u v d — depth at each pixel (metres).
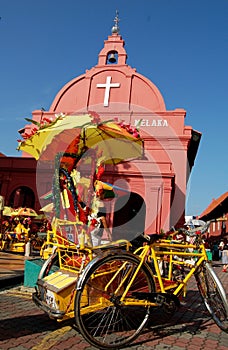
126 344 3.24
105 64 21.97
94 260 3.19
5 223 12.90
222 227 29.98
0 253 11.38
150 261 4.03
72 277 3.43
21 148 5.03
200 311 5.03
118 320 3.57
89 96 21.23
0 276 6.12
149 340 3.48
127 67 21.38
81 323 3.05
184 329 3.96
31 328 3.60
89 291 3.27
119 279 3.48
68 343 3.22
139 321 3.58
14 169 18.41
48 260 4.13
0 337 3.25
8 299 4.89
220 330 4.03
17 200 21.14
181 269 4.50
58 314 3.12
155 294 3.46
